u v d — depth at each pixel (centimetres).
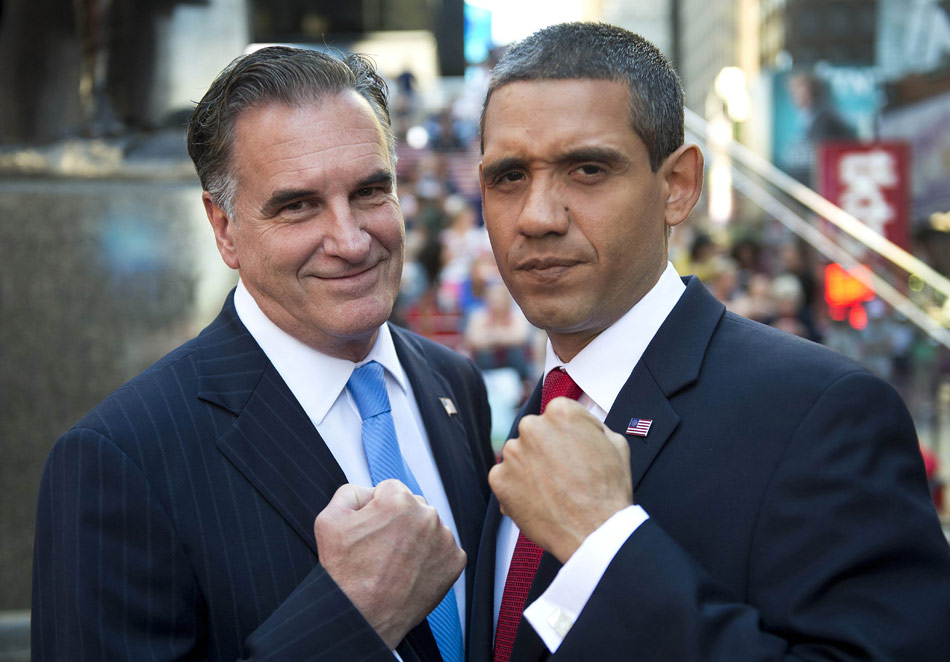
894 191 701
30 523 282
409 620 127
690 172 132
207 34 307
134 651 122
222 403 139
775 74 1066
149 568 126
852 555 106
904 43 1086
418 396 165
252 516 134
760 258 755
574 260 124
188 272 287
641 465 124
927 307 601
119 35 299
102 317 284
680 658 104
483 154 130
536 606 115
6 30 299
